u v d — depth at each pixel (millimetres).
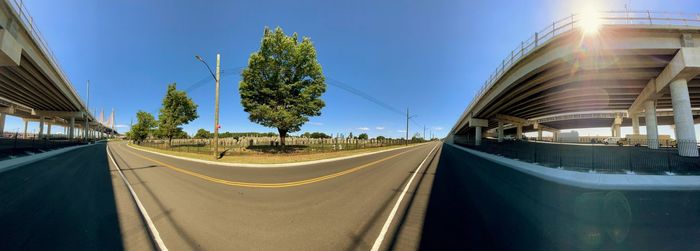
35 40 18438
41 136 50812
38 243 3672
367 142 48875
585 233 4164
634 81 21828
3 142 29984
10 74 23891
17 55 14711
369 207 5766
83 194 6836
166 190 7508
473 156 22734
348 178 10023
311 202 6238
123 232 4156
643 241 3842
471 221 4746
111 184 8344
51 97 35250
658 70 18656
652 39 15391
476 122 43812
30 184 8180
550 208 5652
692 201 6301
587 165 12617
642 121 51000
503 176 10578
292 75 24469
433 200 6379
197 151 24594
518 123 53969
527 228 4391
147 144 45219
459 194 7074
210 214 5211
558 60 17656
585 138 66562
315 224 4645
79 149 29703
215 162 16703
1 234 3990
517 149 27000
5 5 13812
